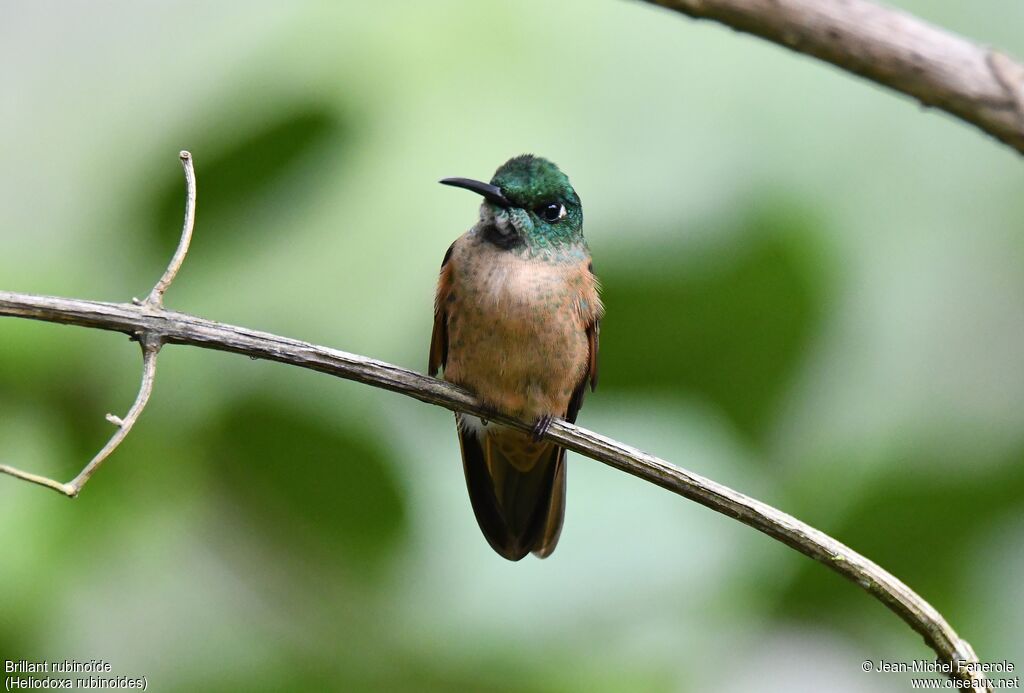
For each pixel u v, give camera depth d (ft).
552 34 31.24
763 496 31.14
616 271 29.55
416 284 29.27
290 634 28.12
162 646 27.48
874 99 31.60
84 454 27.61
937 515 29.68
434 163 29.86
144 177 30.60
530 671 28.86
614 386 31.40
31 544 26.16
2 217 31.17
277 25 31.73
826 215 30.71
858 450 30.94
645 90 30.86
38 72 32.71
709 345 30.58
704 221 29.78
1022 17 31.40
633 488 32.12
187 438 28.12
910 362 31.24
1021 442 29.76
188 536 28.35
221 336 21.62
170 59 32.32
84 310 20.54
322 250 29.63
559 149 30.04
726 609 30.68
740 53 31.50
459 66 30.55
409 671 28.02
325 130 30.22
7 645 25.45
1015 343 31.04
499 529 29.09
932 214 31.58
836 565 22.34
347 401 28.76
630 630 30.12
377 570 28.53
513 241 27.76
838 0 18.98
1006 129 18.92
